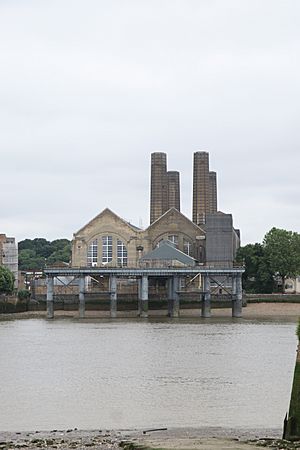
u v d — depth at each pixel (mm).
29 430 47344
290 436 41875
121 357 84312
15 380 67188
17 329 132250
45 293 192750
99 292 173125
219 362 78750
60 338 111250
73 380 66875
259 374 69562
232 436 44500
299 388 41906
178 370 72688
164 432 46156
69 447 40688
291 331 123250
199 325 140875
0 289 190500
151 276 176250
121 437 44250
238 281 172125
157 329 129250
